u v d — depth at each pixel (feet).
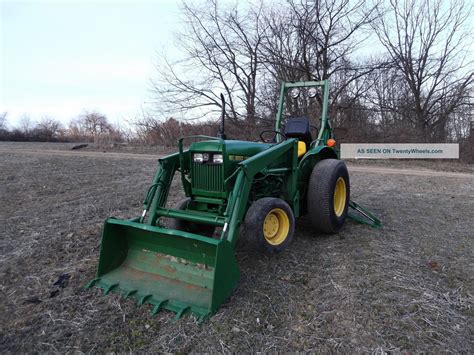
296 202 14.16
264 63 59.36
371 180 30.53
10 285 11.06
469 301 9.96
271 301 10.02
